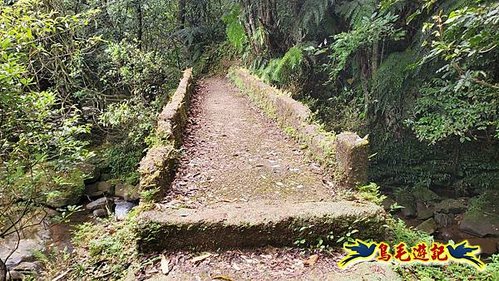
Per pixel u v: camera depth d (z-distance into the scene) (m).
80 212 7.58
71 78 8.84
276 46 9.53
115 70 9.62
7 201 4.19
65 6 9.64
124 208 7.89
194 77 13.21
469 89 5.14
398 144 7.54
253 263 2.76
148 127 8.42
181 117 6.03
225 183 4.03
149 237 2.82
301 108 5.76
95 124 9.34
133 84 9.55
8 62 3.48
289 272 2.66
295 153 5.04
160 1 15.24
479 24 2.90
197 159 4.84
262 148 5.33
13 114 3.71
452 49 3.41
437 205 6.91
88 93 9.36
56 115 5.26
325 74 8.50
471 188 7.16
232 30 11.31
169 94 9.76
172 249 2.87
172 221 2.86
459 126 5.59
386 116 7.47
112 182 8.90
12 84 3.60
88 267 2.91
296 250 2.92
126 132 9.30
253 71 10.04
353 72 7.90
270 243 2.95
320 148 4.47
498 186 6.86
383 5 4.45
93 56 10.69
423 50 6.27
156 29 15.16
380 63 7.45
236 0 10.34
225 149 5.29
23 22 3.98
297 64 8.17
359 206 3.12
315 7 7.77
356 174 3.63
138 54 9.71
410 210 6.91
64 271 3.06
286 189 3.86
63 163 4.41
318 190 3.82
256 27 9.85
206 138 5.86
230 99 9.70
